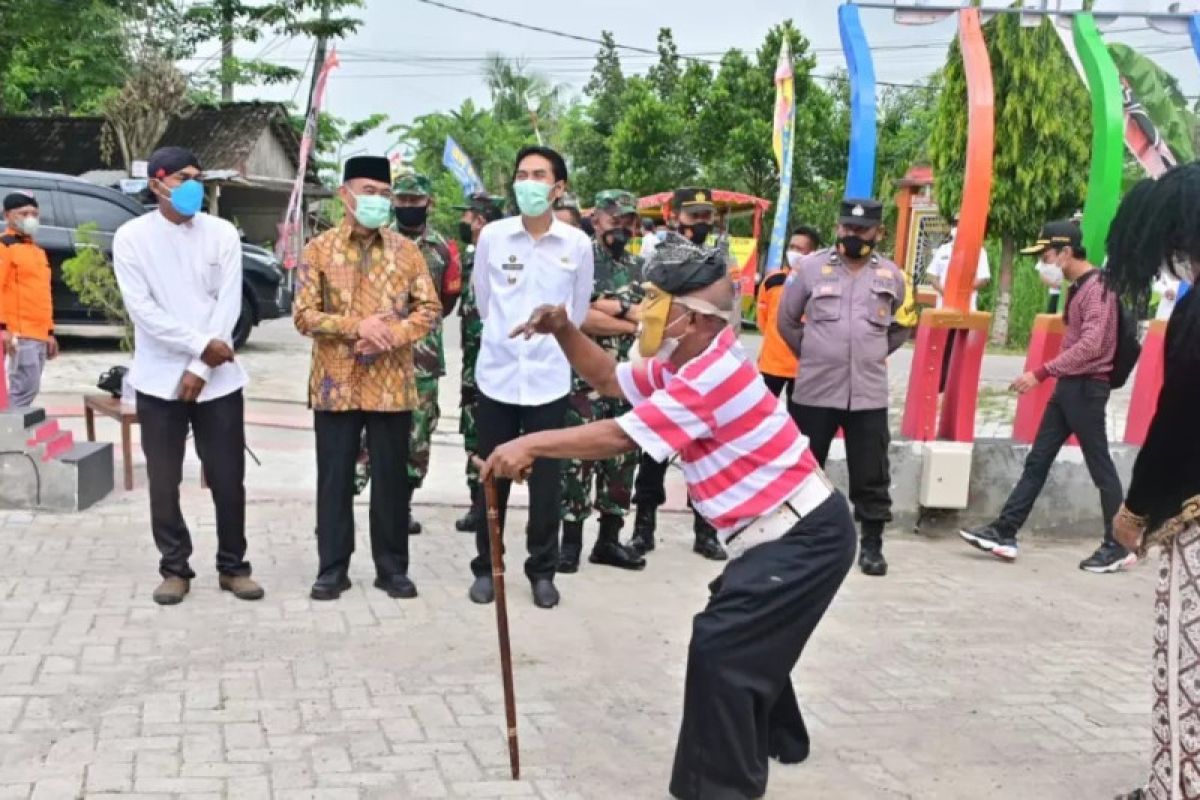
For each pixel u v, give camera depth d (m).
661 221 17.08
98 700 3.66
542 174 4.64
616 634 4.57
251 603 4.70
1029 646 4.68
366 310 4.64
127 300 4.44
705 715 2.97
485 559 4.93
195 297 4.52
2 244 7.33
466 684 3.96
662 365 3.07
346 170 4.64
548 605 4.85
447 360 13.47
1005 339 17.86
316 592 4.77
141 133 20.84
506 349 4.76
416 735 3.53
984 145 6.03
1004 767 3.53
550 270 4.74
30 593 4.64
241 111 23.91
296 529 5.87
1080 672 4.39
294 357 13.06
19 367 7.48
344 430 4.75
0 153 22.70
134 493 6.36
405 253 4.79
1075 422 5.79
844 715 3.88
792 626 2.98
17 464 5.84
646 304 3.00
